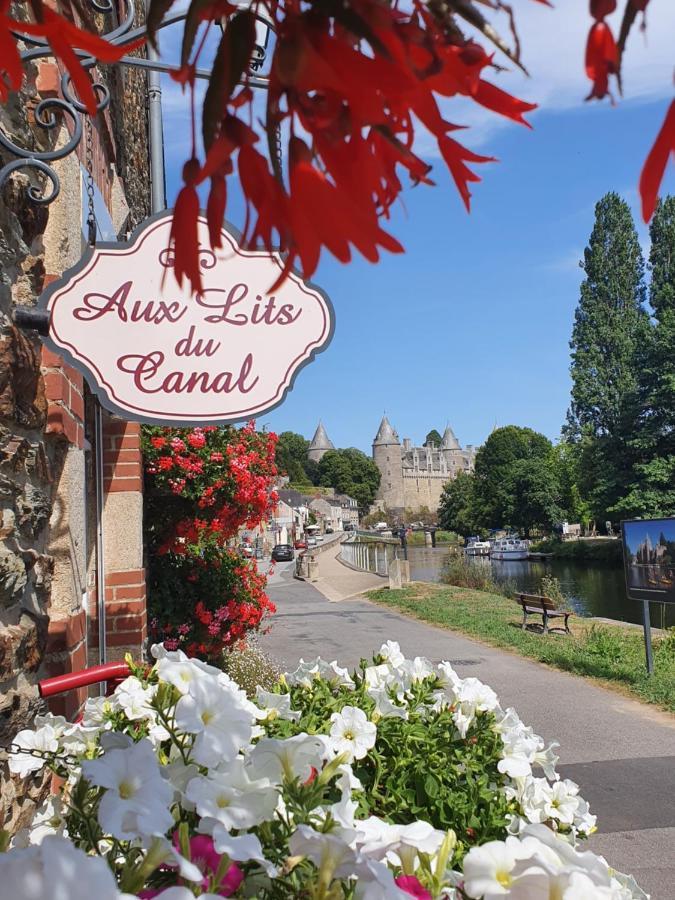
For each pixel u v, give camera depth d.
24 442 2.31
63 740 1.81
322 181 0.60
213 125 0.61
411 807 1.83
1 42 0.66
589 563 46.75
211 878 1.08
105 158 4.45
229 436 5.98
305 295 2.57
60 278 2.47
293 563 50.31
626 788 5.50
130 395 2.48
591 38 0.55
